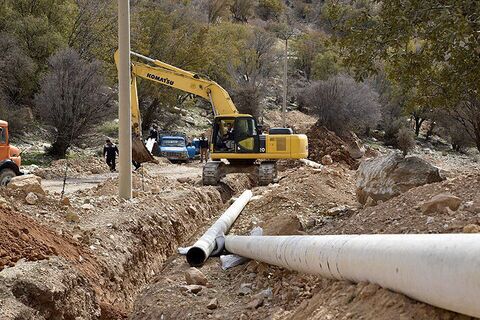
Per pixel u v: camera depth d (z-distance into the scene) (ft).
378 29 39.99
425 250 15.31
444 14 35.19
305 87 209.67
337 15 42.93
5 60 121.60
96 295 27.32
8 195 37.96
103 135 127.03
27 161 98.27
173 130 168.25
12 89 124.26
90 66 113.39
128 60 46.60
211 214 57.88
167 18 181.78
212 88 80.18
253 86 188.96
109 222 37.40
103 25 151.64
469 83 41.55
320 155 122.62
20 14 134.31
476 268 13.50
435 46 39.81
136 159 81.15
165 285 29.73
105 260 31.40
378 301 17.12
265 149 72.43
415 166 37.55
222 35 220.43
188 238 46.60
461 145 184.65
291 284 24.93
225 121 73.77
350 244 19.31
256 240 29.45
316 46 249.75
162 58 174.50
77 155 109.09
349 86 166.91
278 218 37.24
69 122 105.81
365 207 38.42
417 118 199.21
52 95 105.81
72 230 33.58
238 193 69.62
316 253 21.62
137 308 28.17
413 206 30.22
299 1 431.84
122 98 46.73
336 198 49.29
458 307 14.20
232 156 72.59
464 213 26.11
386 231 27.91
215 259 33.81
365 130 191.21
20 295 22.71
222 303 26.40
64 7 141.79
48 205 38.27
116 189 54.13
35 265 25.05
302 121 191.31
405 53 40.81
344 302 18.56
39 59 131.13
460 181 31.65
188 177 85.15
